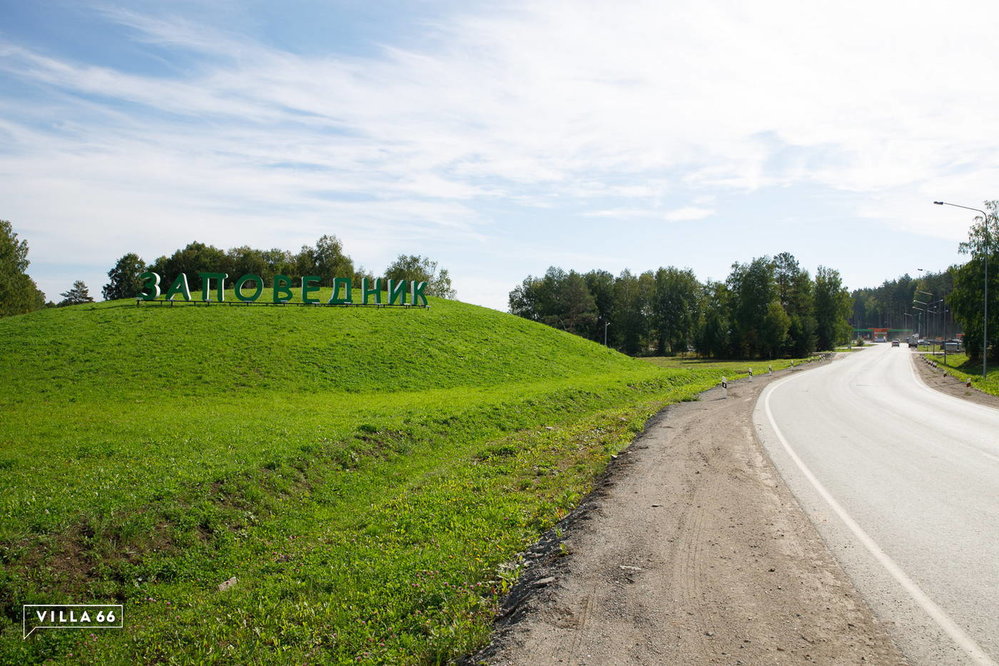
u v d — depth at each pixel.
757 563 6.38
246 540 10.51
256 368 30.41
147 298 42.09
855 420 18.95
